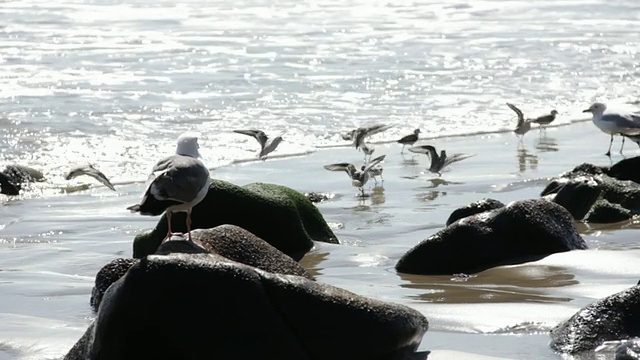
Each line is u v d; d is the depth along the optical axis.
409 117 23.41
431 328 10.19
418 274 12.71
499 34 33.47
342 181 18.53
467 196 17.17
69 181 18.39
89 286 12.23
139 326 8.58
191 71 27.31
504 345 9.62
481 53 30.23
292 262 11.16
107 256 13.85
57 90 24.84
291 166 19.66
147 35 32.34
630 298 9.70
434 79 26.89
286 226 13.88
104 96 24.36
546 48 31.17
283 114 23.23
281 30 33.44
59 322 10.73
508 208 13.23
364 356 8.97
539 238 13.04
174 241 10.80
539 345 9.61
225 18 35.69
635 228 14.66
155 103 23.83
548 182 17.94
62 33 32.44
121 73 26.97
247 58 28.97
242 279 8.77
